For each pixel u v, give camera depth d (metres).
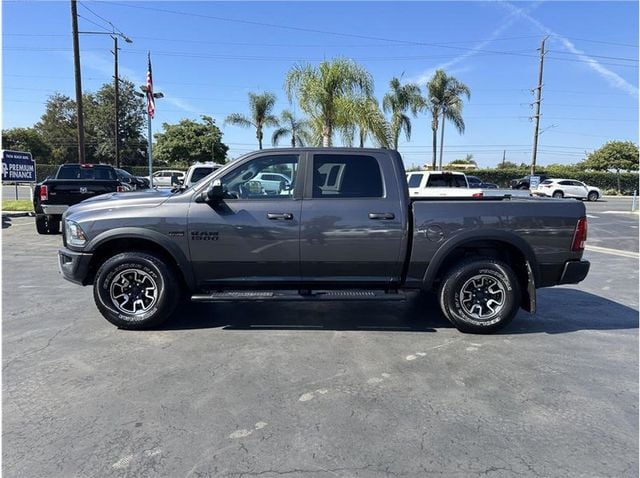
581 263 5.10
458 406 3.48
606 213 23.52
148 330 5.07
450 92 34.06
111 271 4.96
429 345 4.75
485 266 5.02
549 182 36.94
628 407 3.50
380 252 4.97
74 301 6.14
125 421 3.20
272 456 2.82
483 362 4.32
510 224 4.98
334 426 3.17
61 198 11.71
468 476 2.66
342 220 4.92
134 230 4.86
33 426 3.12
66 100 71.38
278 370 4.07
